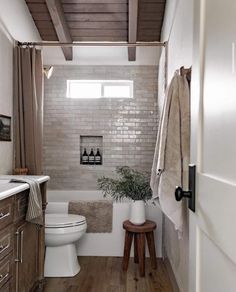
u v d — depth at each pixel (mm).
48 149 4723
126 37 4234
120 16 3861
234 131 724
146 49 4516
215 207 859
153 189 2453
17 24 3340
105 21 3953
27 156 3203
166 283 2779
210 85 922
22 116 3197
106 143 4715
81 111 4719
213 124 888
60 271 2910
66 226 2840
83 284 2734
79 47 4484
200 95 1029
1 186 1930
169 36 3311
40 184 2531
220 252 819
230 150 751
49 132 4719
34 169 3209
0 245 1717
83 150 4758
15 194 1936
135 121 4707
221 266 810
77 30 4129
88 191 4648
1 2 2895
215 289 857
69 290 2619
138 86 4699
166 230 3178
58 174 4707
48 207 3482
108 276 2912
